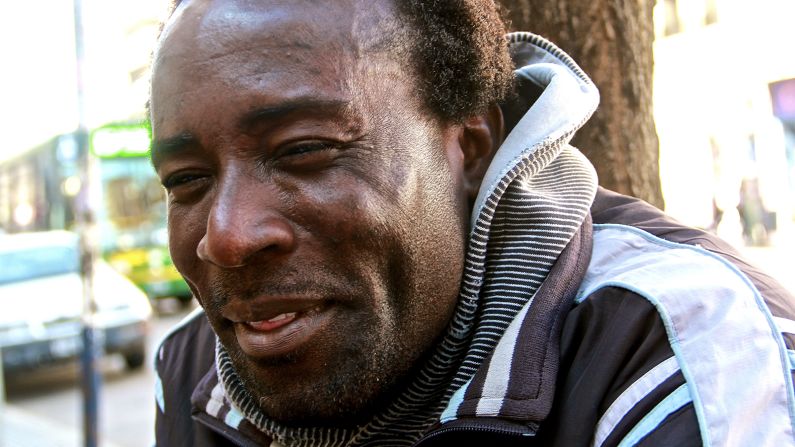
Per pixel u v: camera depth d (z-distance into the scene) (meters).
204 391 1.12
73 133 4.92
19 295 7.94
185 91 0.86
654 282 0.89
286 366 0.87
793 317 0.87
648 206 1.11
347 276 0.86
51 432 6.36
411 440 0.97
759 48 13.11
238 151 0.85
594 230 1.06
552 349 0.90
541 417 0.85
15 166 14.57
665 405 0.80
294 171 0.85
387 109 0.88
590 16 1.56
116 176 11.66
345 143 0.85
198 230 0.90
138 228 11.93
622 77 1.58
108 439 6.21
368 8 0.89
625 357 0.85
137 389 7.74
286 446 0.99
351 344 0.87
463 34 0.98
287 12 0.85
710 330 0.82
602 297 0.91
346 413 0.90
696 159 14.27
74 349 7.66
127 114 10.09
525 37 1.17
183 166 0.89
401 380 0.93
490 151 1.05
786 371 0.81
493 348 0.93
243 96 0.84
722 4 13.61
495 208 0.97
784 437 0.79
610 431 0.82
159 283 12.09
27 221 13.91
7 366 7.44
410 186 0.89
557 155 1.04
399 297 0.89
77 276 8.44
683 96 14.44
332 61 0.85
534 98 1.11
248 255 0.83
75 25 4.87
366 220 0.85
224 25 0.86
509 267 0.96
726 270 0.89
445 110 0.96
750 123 13.30
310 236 0.85
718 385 0.79
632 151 1.59
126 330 8.16
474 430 0.87
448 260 0.94
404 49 0.91
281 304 0.85
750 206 13.13
